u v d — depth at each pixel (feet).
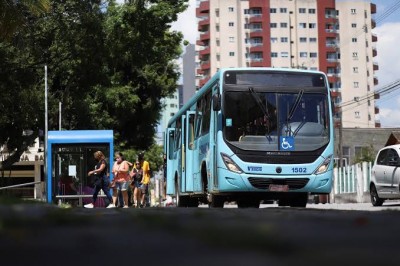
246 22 478.59
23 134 130.93
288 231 15.44
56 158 87.45
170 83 166.30
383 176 77.61
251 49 476.13
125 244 13.24
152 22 117.29
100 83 126.52
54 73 127.13
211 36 478.59
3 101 120.78
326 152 57.88
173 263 10.35
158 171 187.21
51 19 110.52
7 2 81.82
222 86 57.57
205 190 64.44
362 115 477.77
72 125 141.49
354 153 254.47
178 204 81.51
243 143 56.70
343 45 479.41
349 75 478.59
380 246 12.74
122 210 33.42
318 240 13.56
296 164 56.95
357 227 17.49
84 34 112.16
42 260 11.25
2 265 10.78
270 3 474.08
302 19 475.72
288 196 60.03
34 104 126.21
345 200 119.96
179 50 166.50
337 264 9.96
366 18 482.28
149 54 121.80
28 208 23.17
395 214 28.02
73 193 87.30
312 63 475.31
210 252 11.50
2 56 110.83
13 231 15.65
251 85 57.82
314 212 31.78
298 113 57.98
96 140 87.76
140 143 174.40
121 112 158.10
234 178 56.18
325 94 58.95
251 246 12.01
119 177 81.30
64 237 14.67
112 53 116.88
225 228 15.42
